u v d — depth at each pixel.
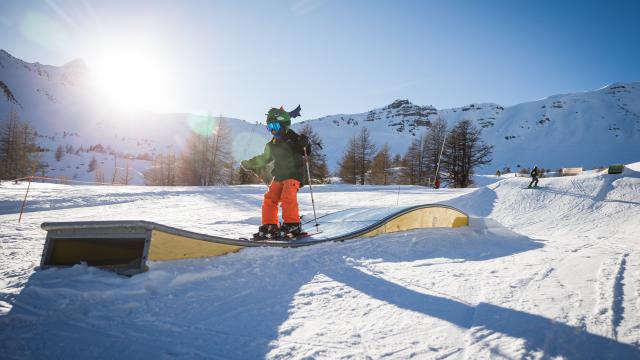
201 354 2.07
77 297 2.82
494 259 4.95
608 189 18.75
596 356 1.98
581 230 12.65
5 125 41.28
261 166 5.16
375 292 3.27
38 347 2.13
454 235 6.70
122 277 3.21
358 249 5.09
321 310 2.80
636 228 12.61
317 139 40.25
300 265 4.14
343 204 19.22
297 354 2.07
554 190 19.50
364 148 45.88
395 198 21.67
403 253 5.15
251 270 3.80
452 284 3.54
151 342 2.22
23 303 2.72
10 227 8.38
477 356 2.01
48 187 24.06
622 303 2.87
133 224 3.32
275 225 5.08
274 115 4.96
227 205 17.16
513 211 16.89
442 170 43.00
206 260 3.88
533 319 2.55
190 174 41.53
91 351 2.09
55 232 3.59
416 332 2.38
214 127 42.22
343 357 2.03
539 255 5.34
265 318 2.63
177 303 2.88
